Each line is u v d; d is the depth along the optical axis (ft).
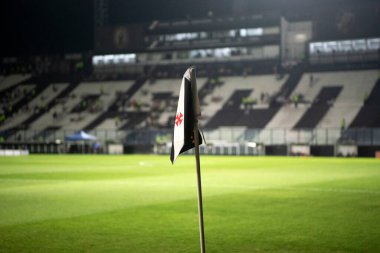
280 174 104.01
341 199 60.44
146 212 50.08
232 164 143.64
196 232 39.47
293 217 46.70
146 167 130.31
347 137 202.69
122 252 32.86
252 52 268.41
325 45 252.21
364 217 46.65
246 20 271.49
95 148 237.45
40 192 70.18
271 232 39.42
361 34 252.21
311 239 36.70
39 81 296.51
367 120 207.72
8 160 171.53
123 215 48.19
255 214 48.57
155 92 266.77
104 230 40.42
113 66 292.61
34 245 35.01
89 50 302.86
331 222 43.93
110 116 254.88
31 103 276.82
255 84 254.06
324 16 258.98
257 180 88.74
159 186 78.13
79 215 48.32
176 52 282.36
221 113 238.27
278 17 264.72
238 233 39.06
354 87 231.91
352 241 35.99
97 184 82.33
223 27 275.59
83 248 34.04
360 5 253.24
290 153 207.10
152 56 286.46
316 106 225.97
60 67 302.04
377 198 61.46
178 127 25.41
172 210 51.39
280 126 219.61
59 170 119.24
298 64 258.37
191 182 85.25
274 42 263.29
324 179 90.74
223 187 75.97
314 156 202.28
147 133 234.58
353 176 98.27
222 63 273.75
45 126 255.29
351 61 247.50
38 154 235.40
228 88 256.11
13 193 68.95
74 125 252.42
